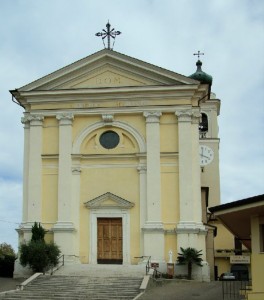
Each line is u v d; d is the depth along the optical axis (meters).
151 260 34.47
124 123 36.66
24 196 36.50
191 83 36.06
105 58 37.12
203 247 34.69
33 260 32.91
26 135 37.34
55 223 35.81
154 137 36.06
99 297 26.94
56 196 36.28
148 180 35.62
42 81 37.22
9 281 33.31
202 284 31.02
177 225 34.81
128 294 27.34
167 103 36.31
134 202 35.81
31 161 36.66
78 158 36.59
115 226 35.91
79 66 37.09
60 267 33.56
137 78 36.88
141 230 35.31
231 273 40.97
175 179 35.72
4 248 64.12
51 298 26.95
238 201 18.86
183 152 35.66
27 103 37.34
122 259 35.28
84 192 36.31
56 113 37.00
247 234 25.05
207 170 53.34
